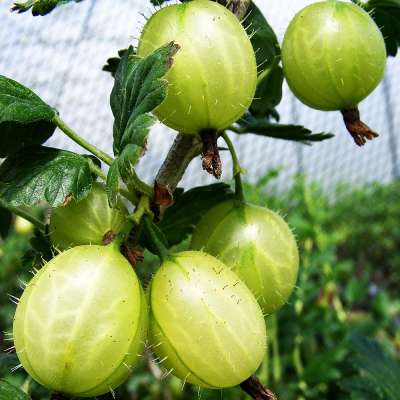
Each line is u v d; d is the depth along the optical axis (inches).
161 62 3.6
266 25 5.4
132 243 4.0
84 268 3.3
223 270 3.7
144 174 32.0
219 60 3.7
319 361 9.0
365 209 31.9
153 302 3.6
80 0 4.5
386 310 11.3
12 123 4.3
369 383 6.7
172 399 10.7
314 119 40.6
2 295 13.7
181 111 3.8
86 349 3.2
